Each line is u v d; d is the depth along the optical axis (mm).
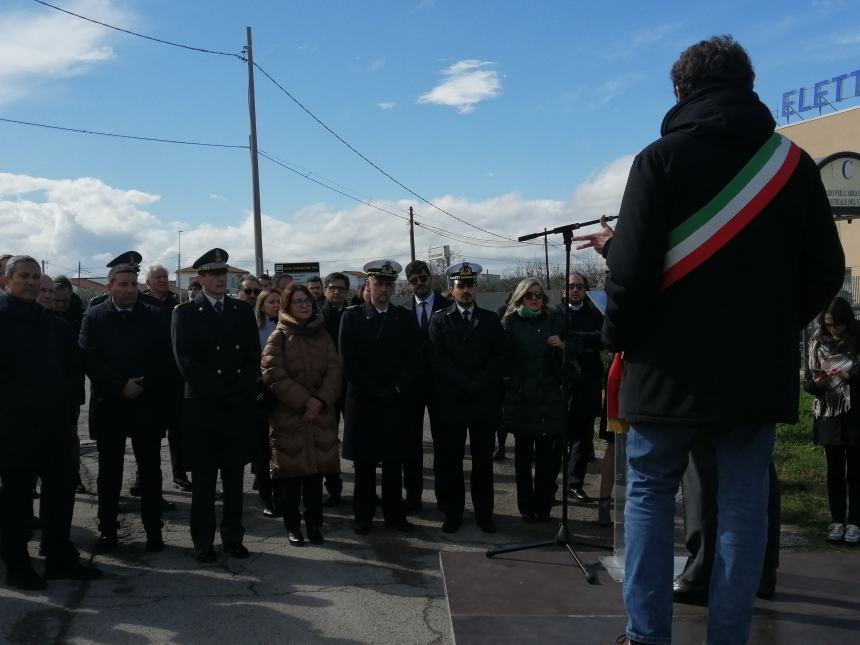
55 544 4285
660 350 2320
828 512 5621
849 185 11922
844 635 2902
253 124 20984
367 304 5449
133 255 5199
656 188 2285
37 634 3523
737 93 2336
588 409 6234
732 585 2346
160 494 4965
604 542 5086
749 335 2240
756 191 2266
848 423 4797
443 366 5336
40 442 4133
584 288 6605
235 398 4715
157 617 3736
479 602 3326
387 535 5281
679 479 2426
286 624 3645
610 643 2846
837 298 4984
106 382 4754
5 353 4094
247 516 5785
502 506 6129
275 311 6391
